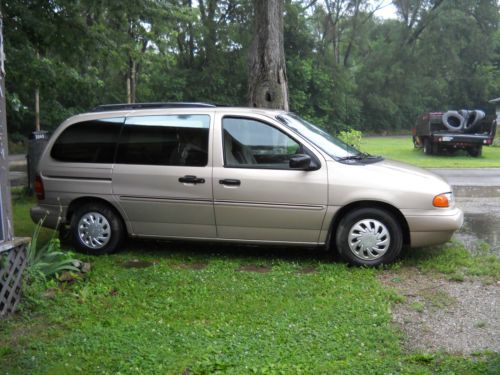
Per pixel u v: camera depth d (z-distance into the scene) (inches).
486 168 730.2
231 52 1748.3
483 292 205.0
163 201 245.0
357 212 231.9
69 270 219.8
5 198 176.9
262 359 144.9
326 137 256.1
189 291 203.9
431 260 243.1
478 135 933.8
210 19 1680.6
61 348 154.1
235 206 237.1
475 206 402.6
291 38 1966.0
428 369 139.3
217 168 238.8
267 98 396.8
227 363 141.7
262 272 230.8
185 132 246.4
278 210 234.2
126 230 257.6
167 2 543.5
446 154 988.6
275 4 393.7
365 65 2329.0
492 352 149.8
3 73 174.6
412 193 228.1
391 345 154.7
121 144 253.4
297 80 1921.8
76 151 259.4
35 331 169.8
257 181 234.4
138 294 200.7
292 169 233.9
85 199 258.8
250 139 240.5
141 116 254.2
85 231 258.8
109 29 532.4
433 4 2206.0
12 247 178.9
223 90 1759.4
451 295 201.6
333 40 2247.8
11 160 959.6
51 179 260.8
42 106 1243.8
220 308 186.2
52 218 262.8
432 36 2212.1
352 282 213.2
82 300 194.1
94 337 161.8
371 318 174.2
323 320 173.5
